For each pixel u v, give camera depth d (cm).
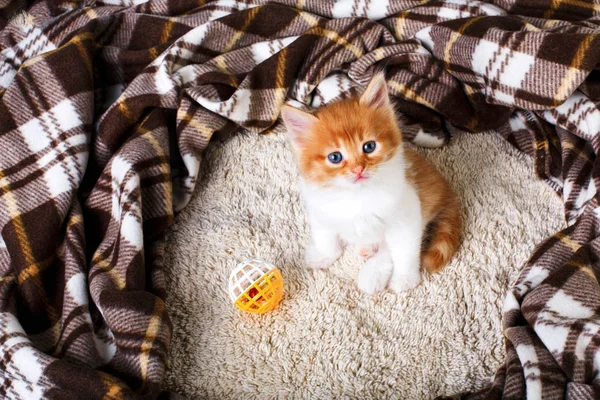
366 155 60
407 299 66
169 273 69
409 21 78
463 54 73
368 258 69
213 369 63
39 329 65
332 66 76
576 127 71
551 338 59
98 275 65
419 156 67
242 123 74
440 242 67
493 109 74
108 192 71
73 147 71
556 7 77
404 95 74
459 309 65
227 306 67
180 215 73
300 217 72
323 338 64
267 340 65
